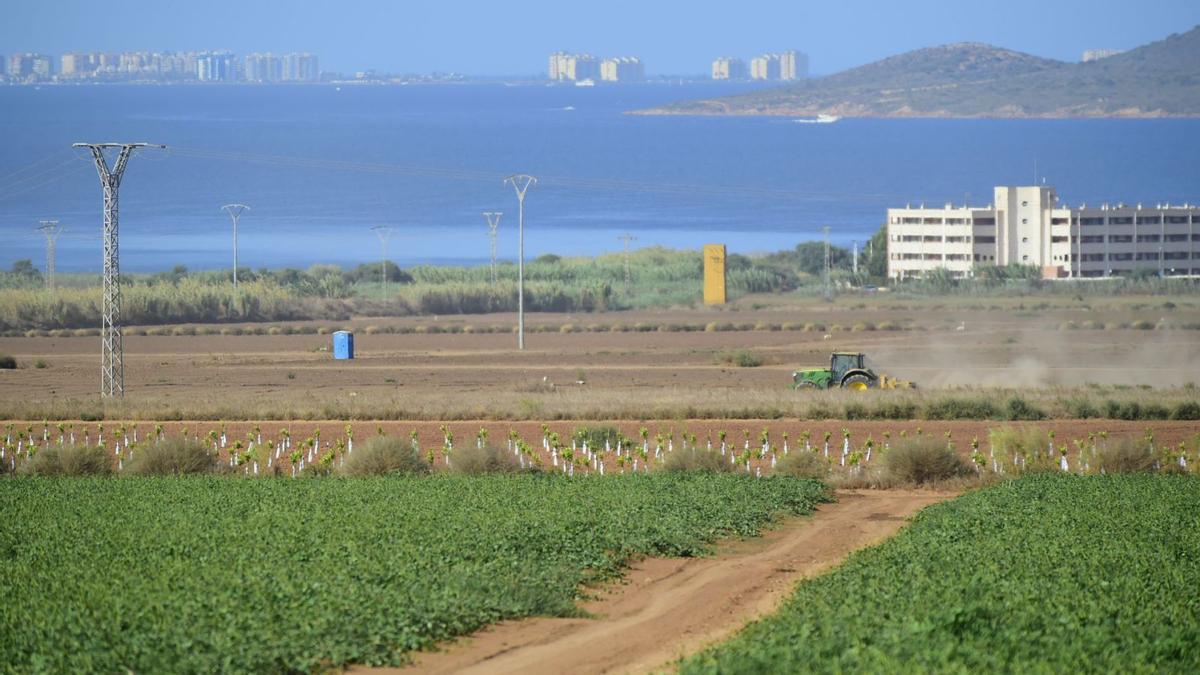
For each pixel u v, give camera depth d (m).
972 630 28.52
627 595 39.47
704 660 27.61
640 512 49.91
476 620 33.97
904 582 34.59
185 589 33.31
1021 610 30.39
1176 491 54.94
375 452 67.00
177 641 28.64
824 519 55.44
